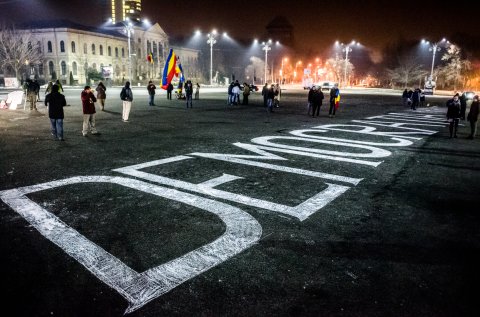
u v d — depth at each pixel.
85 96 12.03
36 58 67.94
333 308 3.26
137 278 3.70
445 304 3.33
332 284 3.63
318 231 4.89
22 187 6.55
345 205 5.92
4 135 12.29
